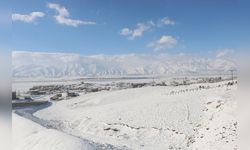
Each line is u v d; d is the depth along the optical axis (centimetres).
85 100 6025
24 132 1889
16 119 2400
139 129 2770
